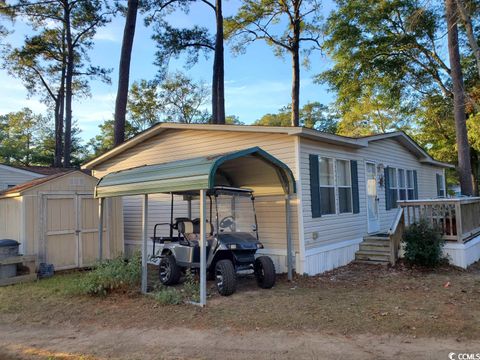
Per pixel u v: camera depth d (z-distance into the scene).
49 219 10.62
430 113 25.64
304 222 9.34
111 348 5.21
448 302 6.64
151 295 7.59
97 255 11.47
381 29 24.03
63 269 10.77
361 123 35.34
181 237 8.98
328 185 10.50
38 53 27.39
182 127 11.06
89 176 11.55
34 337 5.77
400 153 15.15
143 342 5.38
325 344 5.04
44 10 25.81
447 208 10.66
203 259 6.88
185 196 9.92
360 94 25.34
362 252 10.95
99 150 50.97
